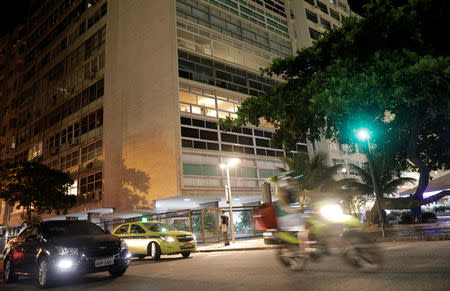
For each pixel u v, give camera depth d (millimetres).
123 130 28906
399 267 5645
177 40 27656
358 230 6125
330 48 12906
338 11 48125
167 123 25875
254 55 33594
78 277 8992
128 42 30672
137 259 14586
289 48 38344
